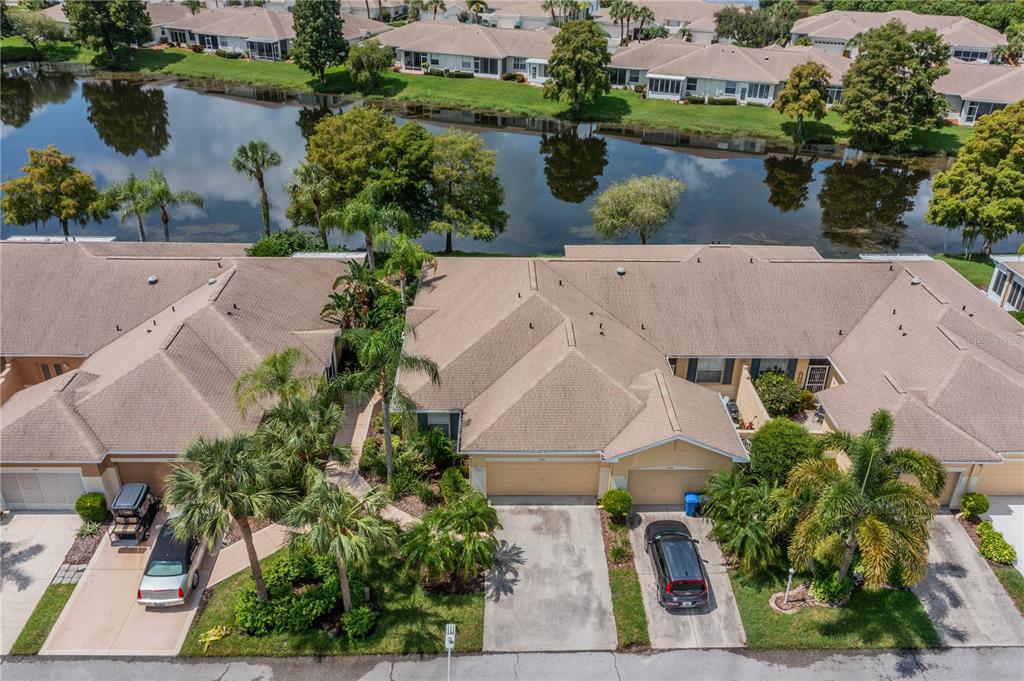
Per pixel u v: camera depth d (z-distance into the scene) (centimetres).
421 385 3275
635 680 2305
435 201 5422
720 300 3794
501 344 3359
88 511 2827
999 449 2923
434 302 4000
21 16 11338
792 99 8275
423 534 2577
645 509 3005
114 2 10781
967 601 2564
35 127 8756
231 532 2825
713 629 2470
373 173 5044
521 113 9200
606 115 9188
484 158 5272
